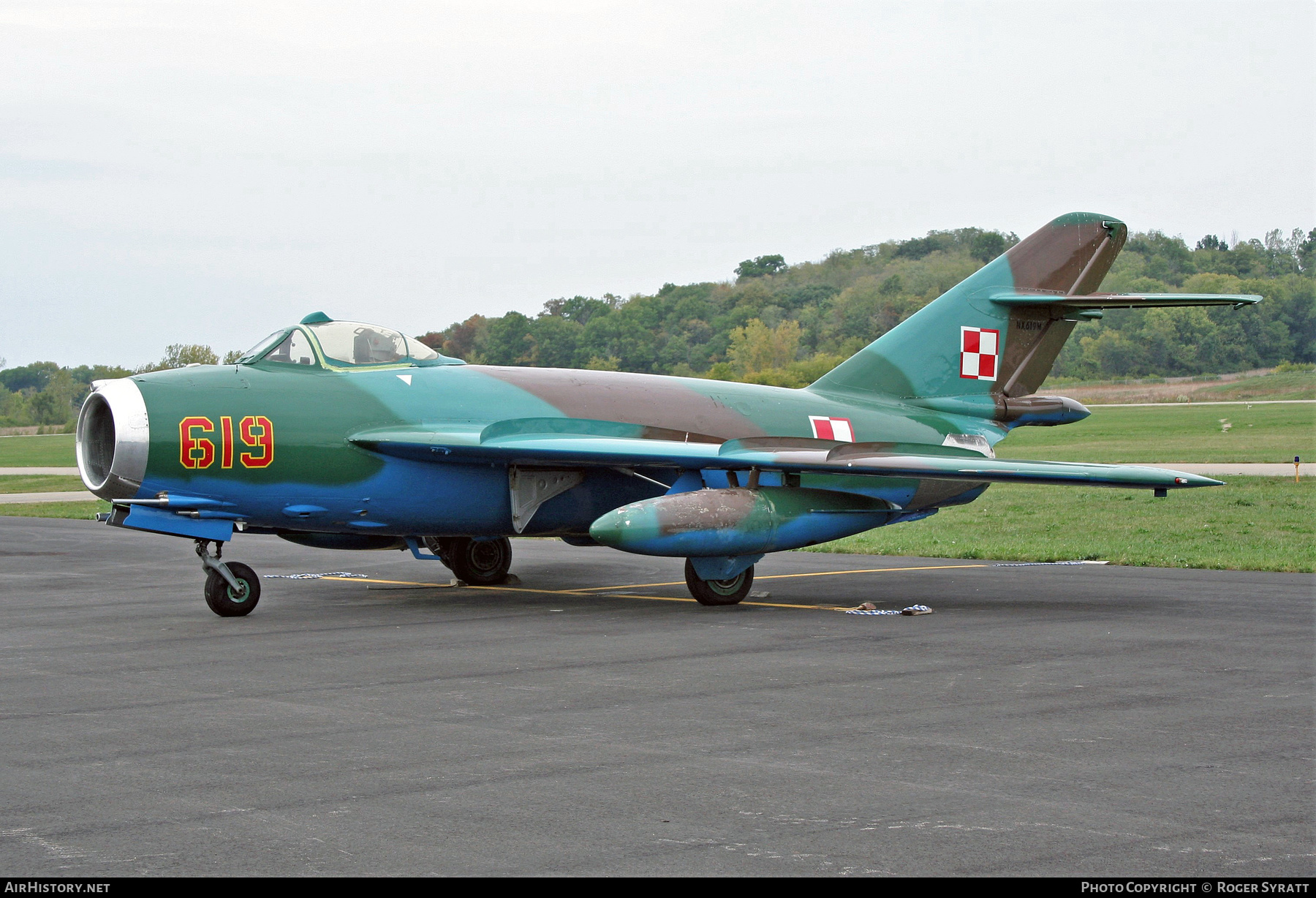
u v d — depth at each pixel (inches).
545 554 1085.1
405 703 429.4
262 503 676.1
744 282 5772.6
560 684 461.1
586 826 287.4
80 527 1455.5
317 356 718.5
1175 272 5516.7
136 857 267.7
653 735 376.5
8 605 730.8
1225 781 320.8
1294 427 2842.0
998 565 924.6
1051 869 256.7
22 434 6323.8
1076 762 340.2
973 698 429.7
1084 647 538.3
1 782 327.0
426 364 762.8
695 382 837.8
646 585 839.7
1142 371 5113.2
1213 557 917.2
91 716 411.2
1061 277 886.4
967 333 882.1
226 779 329.7
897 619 639.8
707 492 692.7
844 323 4909.0
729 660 514.6
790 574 872.9
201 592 807.7
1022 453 2324.1
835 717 400.5
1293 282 5275.6
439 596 773.9
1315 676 467.2
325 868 260.4
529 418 741.3
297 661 520.7
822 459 686.5
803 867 259.3
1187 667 488.1
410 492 713.6
